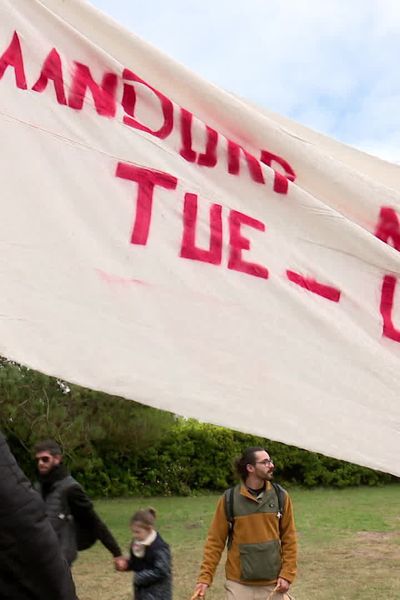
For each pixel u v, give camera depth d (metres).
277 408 2.37
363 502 19.16
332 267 2.57
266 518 5.20
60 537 4.93
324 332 2.50
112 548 5.53
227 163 2.53
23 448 15.76
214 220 2.46
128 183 2.38
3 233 2.19
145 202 2.38
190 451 20.84
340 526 14.52
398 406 2.50
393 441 2.46
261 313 2.44
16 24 2.38
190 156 2.50
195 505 18.12
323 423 2.41
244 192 2.53
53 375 2.13
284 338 2.44
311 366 2.45
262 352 2.41
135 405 15.68
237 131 2.65
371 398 2.49
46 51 2.40
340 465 23.45
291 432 2.36
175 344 2.30
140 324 2.28
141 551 5.71
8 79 2.33
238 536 5.22
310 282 2.53
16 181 2.25
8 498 1.79
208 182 2.51
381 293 2.60
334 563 10.82
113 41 2.58
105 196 2.34
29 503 1.82
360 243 2.57
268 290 2.46
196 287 2.38
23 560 1.83
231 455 21.62
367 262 2.59
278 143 2.67
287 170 2.70
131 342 2.25
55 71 2.39
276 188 2.55
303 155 2.69
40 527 1.83
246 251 2.46
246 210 2.52
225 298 2.41
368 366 2.52
